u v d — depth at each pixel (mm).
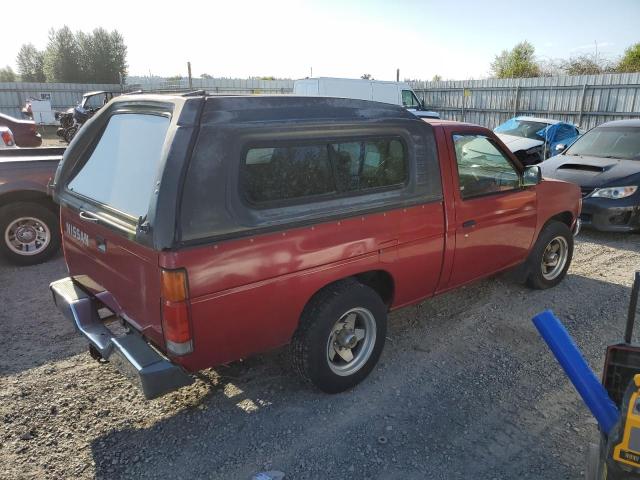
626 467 1691
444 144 3664
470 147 3898
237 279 2623
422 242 3555
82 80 45969
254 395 3338
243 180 2619
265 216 2689
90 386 3424
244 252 2621
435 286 3854
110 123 3322
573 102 18297
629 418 1653
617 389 2057
